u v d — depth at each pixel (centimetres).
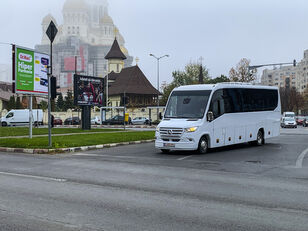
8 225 526
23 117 5381
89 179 908
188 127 1452
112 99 10556
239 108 1730
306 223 540
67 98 9394
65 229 508
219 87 1611
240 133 1733
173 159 1322
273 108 2012
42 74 2388
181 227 518
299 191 768
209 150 1650
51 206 635
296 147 1783
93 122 6319
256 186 821
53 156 1429
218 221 548
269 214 589
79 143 1786
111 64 12475
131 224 531
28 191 762
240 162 1238
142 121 6156
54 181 880
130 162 1238
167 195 726
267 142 2095
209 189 786
